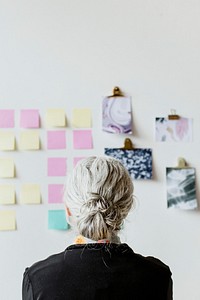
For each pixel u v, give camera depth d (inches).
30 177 81.4
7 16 82.9
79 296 45.8
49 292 46.0
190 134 83.6
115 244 48.9
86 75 82.9
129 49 83.7
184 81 84.1
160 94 83.7
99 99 82.8
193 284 82.1
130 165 82.1
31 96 82.2
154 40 84.1
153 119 83.3
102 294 46.0
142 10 84.4
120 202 49.5
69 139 82.1
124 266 47.9
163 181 82.7
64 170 81.6
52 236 80.9
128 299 46.6
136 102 83.2
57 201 81.1
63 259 47.9
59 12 83.4
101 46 83.4
